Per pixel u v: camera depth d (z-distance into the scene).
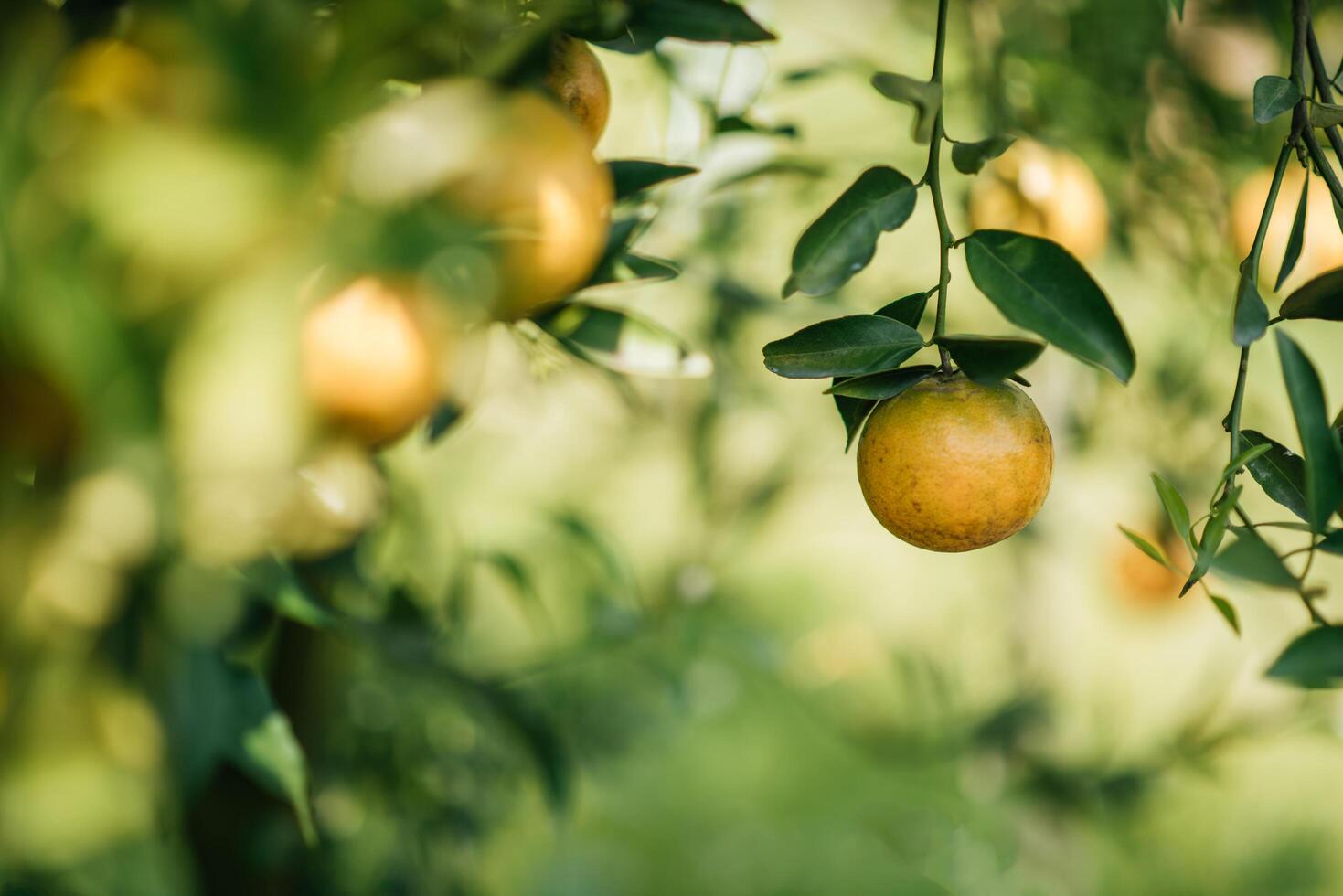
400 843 1.54
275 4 0.82
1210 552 0.94
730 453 1.85
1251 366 1.84
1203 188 1.48
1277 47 1.40
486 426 1.77
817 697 2.16
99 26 0.87
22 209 0.81
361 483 0.90
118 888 1.09
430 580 1.53
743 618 1.77
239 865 1.23
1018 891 1.96
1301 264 1.24
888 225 0.99
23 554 0.84
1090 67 1.47
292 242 0.82
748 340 1.69
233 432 0.82
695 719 2.95
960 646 2.20
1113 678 2.50
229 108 0.82
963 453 0.98
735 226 1.63
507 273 0.93
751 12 1.27
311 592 1.09
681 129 1.28
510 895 2.35
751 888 2.65
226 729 0.97
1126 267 1.62
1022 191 1.25
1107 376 1.69
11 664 0.87
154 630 0.92
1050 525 1.94
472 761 1.61
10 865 1.01
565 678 1.83
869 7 1.83
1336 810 2.74
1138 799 1.87
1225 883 2.47
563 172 0.93
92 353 0.81
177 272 0.81
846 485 2.08
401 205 0.84
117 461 0.82
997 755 1.90
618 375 1.21
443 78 0.90
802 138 1.22
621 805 2.83
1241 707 1.98
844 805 2.81
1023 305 0.96
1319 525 0.91
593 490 2.15
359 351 0.88
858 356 0.98
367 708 1.54
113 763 0.93
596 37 0.96
